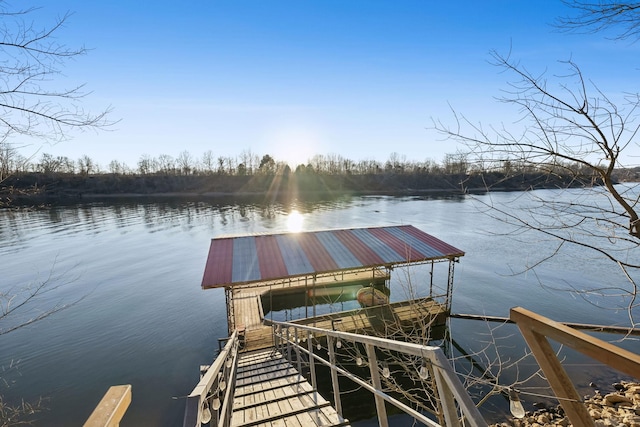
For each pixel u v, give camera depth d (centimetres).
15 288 1925
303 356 1017
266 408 439
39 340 1352
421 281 1955
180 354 1239
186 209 5378
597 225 264
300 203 6209
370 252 1368
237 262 1265
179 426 872
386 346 238
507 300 1652
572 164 264
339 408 392
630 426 674
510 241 2848
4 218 4456
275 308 1664
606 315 1448
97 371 1131
